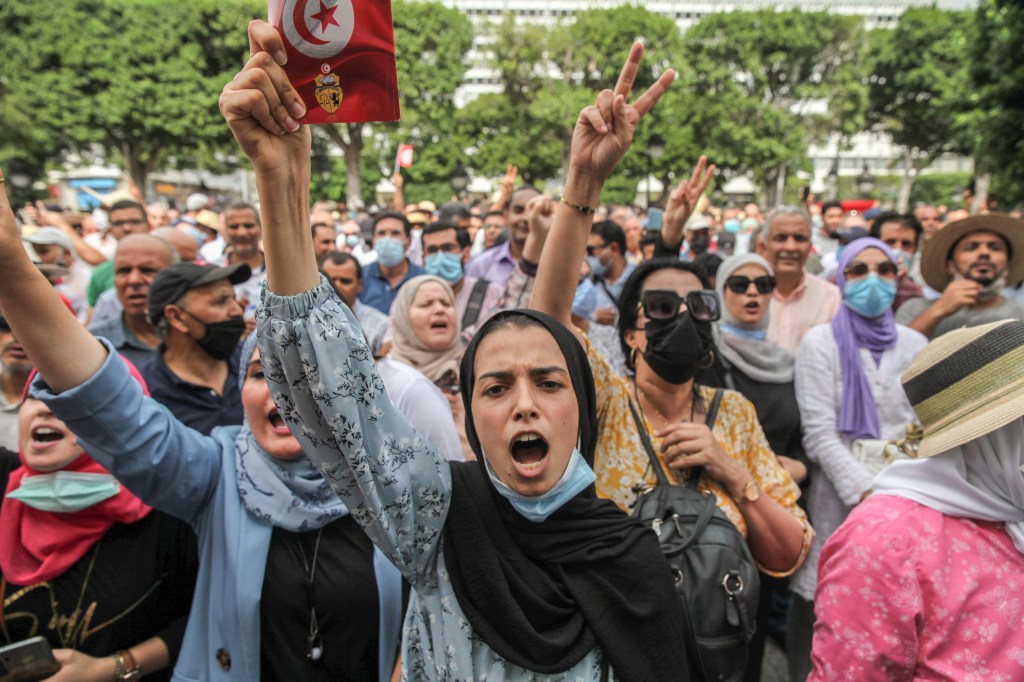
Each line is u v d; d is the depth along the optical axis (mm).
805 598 2635
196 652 1687
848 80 35688
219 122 28766
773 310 3914
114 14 27578
